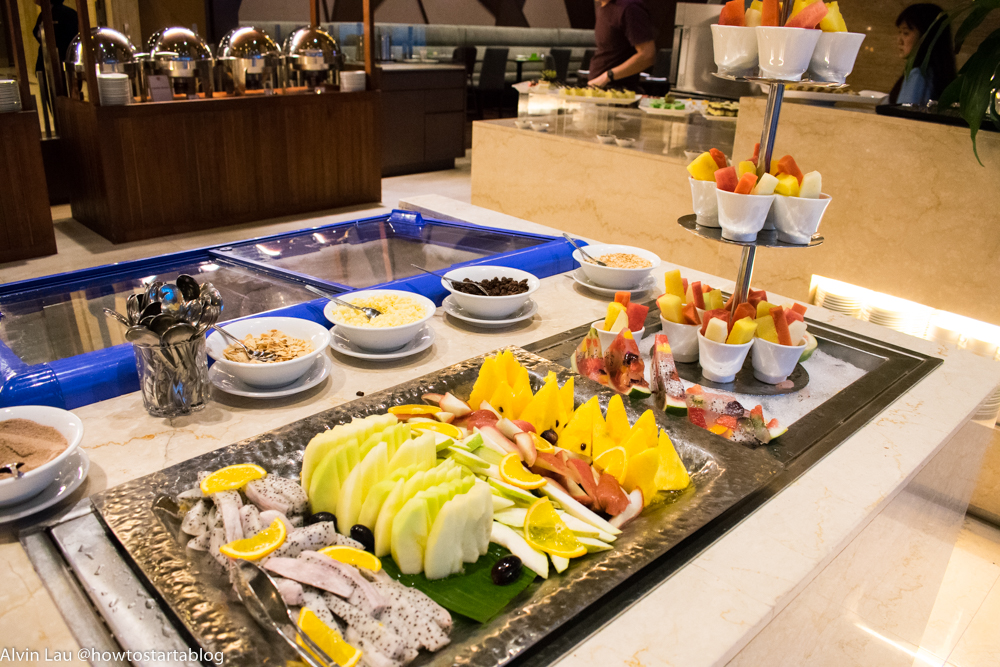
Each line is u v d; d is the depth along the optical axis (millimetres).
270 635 695
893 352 1579
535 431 1123
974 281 2475
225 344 1281
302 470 946
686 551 920
